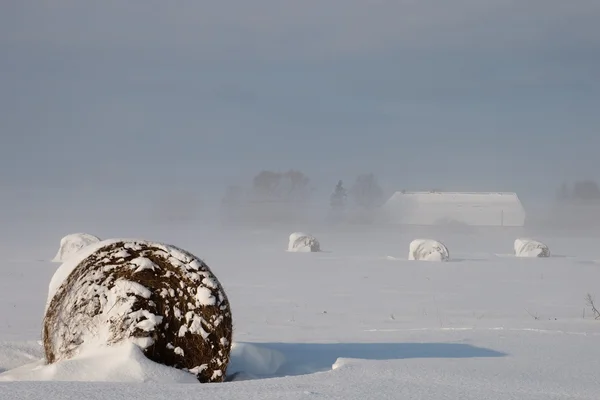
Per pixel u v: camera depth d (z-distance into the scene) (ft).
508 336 123.85
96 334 88.53
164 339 88.17
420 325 152.56
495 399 67.92
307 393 66.80
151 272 89.04
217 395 65.41
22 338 130.00
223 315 89.35
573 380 81.92
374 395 67.41
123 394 64.80
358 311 184.75
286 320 165.78
